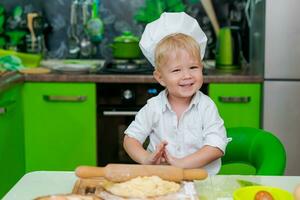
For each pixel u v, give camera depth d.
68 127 3.08
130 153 1.74
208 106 1.77
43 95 3.04
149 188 1.25
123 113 3.02
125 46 3.23
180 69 1.63
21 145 3.06
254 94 3.02
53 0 3.52
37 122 3.08
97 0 3.52
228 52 3.28
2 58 3.14
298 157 3.07
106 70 3.13
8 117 2.80
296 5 2.94
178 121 1.78
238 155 1.96
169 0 3.52
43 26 3.52
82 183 1.31
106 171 1.30
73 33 3.52
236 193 1.20
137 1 3.53
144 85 3.02
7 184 2.80
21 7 3.52
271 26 2.96
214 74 3.06
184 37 1.65
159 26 1.79
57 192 1.32
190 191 1.26
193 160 1.59
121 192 1.23
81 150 3.11
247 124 3.05
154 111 1.80
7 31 3.49
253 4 3.30
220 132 1.74
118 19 3.55
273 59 2.98
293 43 2.97
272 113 3.03
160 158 1.53
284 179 1.43
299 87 3.01
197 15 3.53
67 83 3.02
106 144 3.10
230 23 3.52
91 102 3.04
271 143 1.84
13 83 2.80
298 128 3.05
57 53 3.57
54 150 3.12
